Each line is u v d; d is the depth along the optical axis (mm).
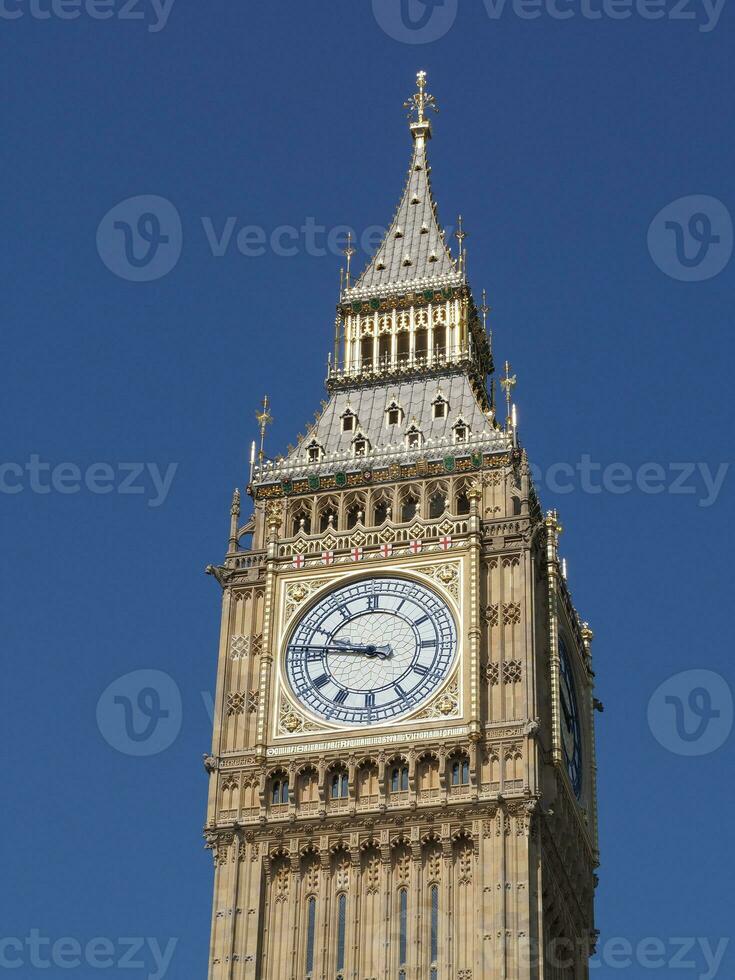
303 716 130625
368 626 133125
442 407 143875
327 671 132000
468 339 148625
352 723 129750
